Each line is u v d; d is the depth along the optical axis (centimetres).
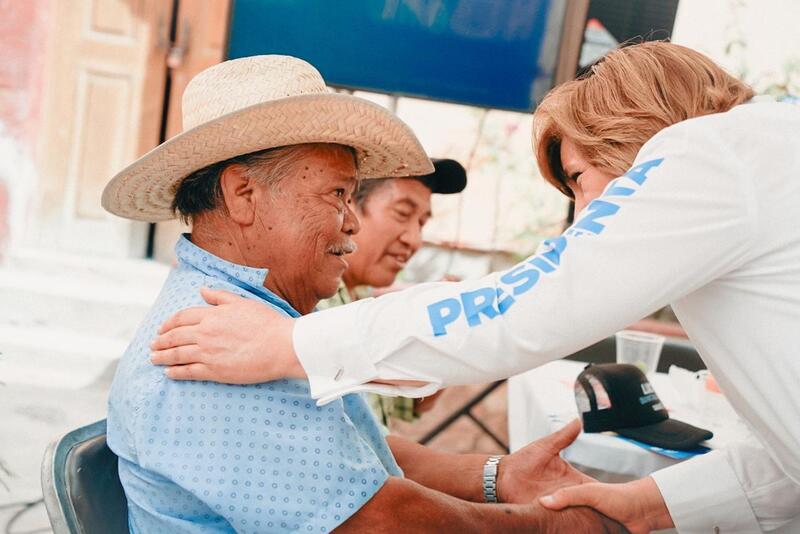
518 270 109
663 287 104
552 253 108
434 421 413
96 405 374
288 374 110
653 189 104
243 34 429
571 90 127
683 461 162
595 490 141
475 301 108
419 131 444
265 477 110
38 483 309
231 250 128
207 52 448
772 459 143
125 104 450
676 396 209
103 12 443
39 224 451
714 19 429
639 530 144
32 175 448
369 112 125
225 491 109
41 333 411
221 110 126
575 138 122
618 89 121
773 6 427
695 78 120
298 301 132
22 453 327
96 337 420
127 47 445
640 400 177
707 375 192
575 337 106
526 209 451
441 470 154
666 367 360
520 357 107
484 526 126
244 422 111
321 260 129
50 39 441
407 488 119
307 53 427
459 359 107
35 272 439
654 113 118
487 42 423
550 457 153
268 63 129
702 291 112
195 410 112
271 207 125
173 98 452
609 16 425
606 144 120
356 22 423
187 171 126
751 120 107
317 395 108
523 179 449
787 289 105
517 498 150
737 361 113
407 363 108
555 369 226
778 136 106
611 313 105
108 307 422
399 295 111
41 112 445
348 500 112
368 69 427
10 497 298
